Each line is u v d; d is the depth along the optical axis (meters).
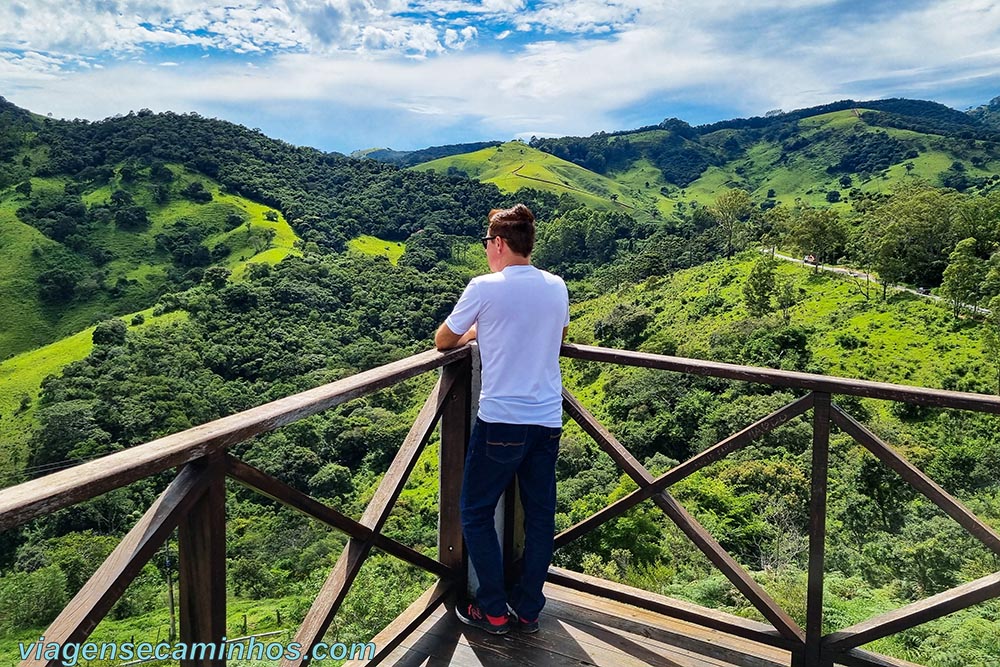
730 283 59.12
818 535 1.93
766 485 15.89
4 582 14.47
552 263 105.50
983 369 32.09
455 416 2.24
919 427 20.80
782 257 65.31
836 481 16.05
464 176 166.50
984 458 16.72
